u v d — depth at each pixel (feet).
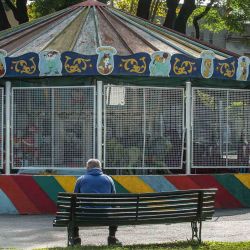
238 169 70.85
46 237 50.83
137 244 45.65
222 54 76.69
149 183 65.82
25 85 68.95
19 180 65.26
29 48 72.49
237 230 53.57
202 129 68.33
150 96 66.69
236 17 153.69
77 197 42.98
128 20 80.18
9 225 57.21
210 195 45.78
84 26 77.15
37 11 124.16
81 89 66.08
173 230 53.57
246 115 69.62
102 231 53.42
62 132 66.39
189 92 68.03
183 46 76.48
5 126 67.41
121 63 66.03
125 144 66.39
